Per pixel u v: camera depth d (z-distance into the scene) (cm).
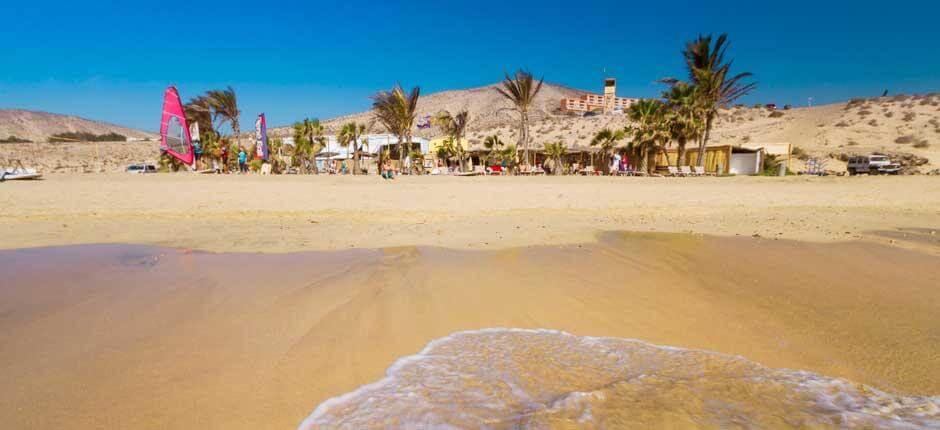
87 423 213
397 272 498
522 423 197
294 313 369
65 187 1443
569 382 247
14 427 209
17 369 268
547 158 3538
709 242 685
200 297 408
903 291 437
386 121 3092
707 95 2794
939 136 4109
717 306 402
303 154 3662
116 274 485
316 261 550
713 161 3081
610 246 654
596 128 6656
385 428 200
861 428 191
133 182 1655
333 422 209
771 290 446
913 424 196
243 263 539
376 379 256
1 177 1744
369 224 841
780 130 5550
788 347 310
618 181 1977
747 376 253
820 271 514
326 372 265
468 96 16000
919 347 307
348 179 1933
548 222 877
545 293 432
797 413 205
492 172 3077
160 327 337
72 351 293
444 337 323
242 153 2600
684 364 273
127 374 262
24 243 651
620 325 353
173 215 920
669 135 2906
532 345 308
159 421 215
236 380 255
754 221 897
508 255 592
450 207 1076
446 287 444
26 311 369
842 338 326
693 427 190
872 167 2741
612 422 195
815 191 1482
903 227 820
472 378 253
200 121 3606
